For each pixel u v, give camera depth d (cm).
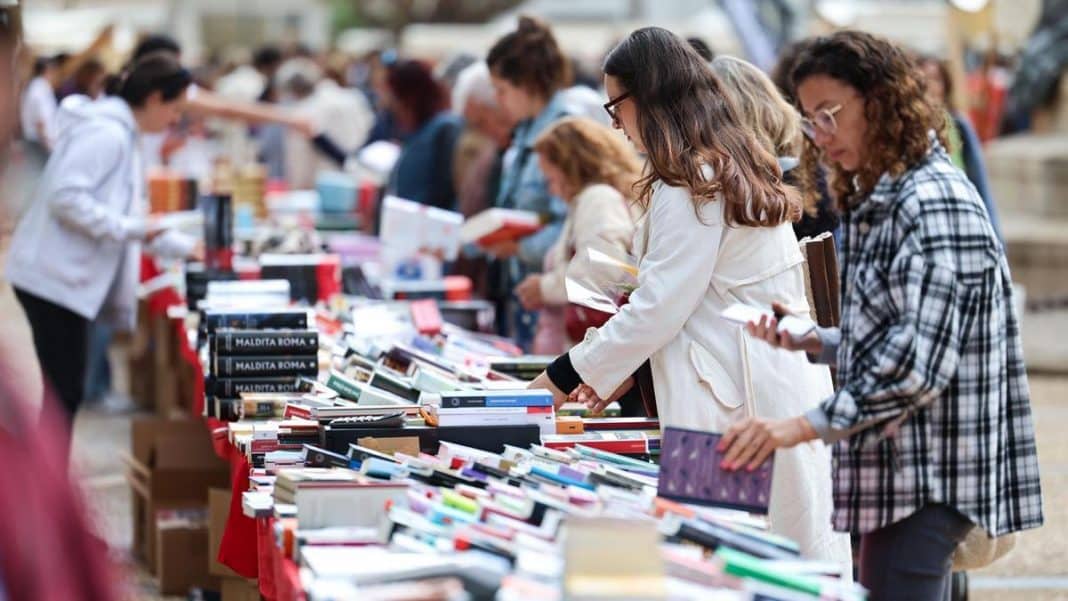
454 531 796
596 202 1442
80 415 2534
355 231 2664
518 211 1711
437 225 1958
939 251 815
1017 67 3728
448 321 1809
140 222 1719
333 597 696
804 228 1232
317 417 1079
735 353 1017
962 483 835
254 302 1561
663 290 1004
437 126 2233
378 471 929
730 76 1198
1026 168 3462
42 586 455
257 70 4494
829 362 885
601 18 9031
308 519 844
